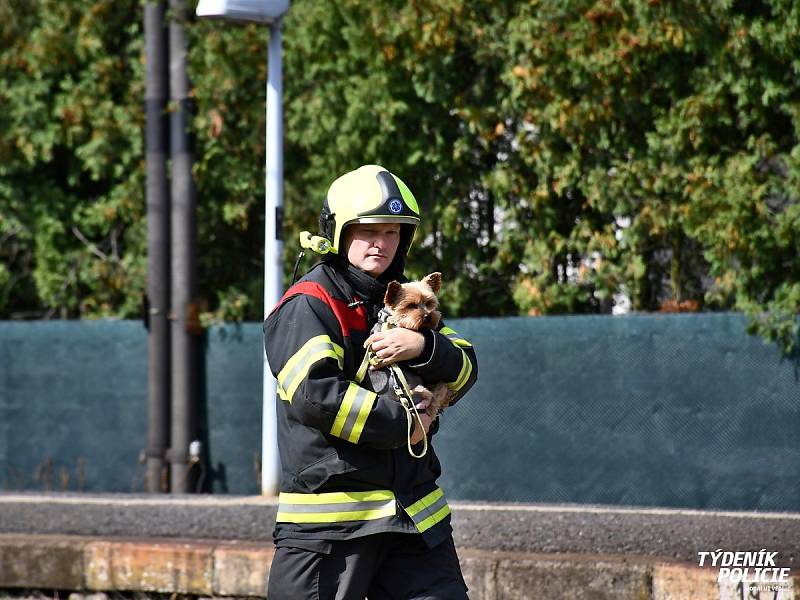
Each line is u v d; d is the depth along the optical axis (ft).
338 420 18.60
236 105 59.98
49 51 63.57
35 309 70.18
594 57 50.60
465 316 59.00
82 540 36.94
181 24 58.34
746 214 47.78
